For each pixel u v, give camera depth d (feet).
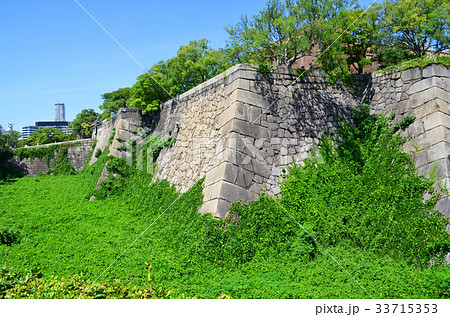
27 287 24.27
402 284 28.96
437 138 38.29
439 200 35.04
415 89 43.11
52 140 206.08
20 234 47.44
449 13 54.39
